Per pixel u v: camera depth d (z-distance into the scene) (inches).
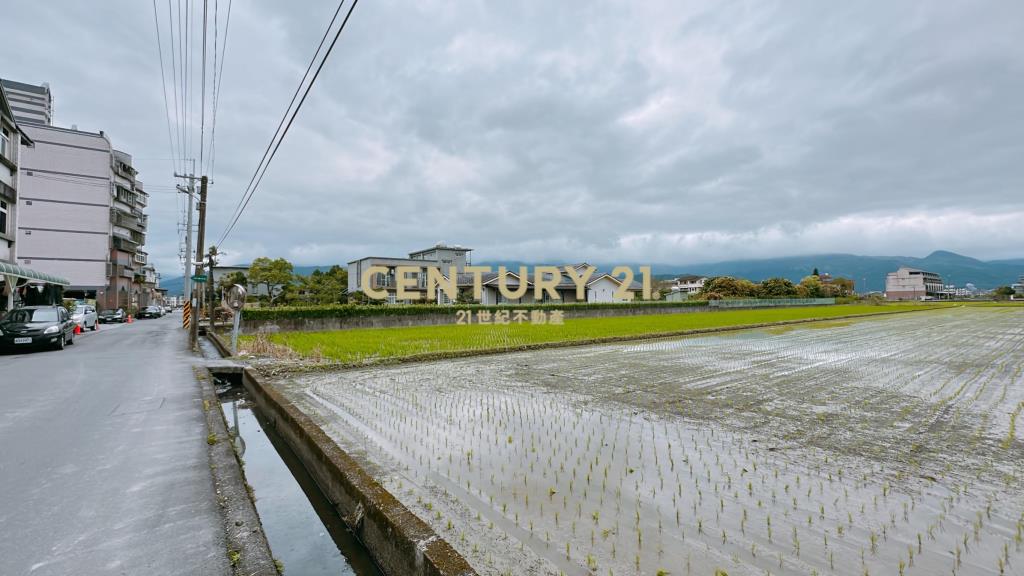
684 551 116.4
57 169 1550.2
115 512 135.3
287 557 134.3
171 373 379.2
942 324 1011.9
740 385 337.1
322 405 278.4
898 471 169.8
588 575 105.8
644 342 663.1
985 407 267.7
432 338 673.6
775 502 144.4
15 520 129.3
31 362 446.6
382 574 125.1
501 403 282.8
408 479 163.6
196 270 709.3
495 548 117.3
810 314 1497.3
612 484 159.3
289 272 1774.1
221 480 160.6
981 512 137.5
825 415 251.0
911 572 107.3
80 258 1585.9
